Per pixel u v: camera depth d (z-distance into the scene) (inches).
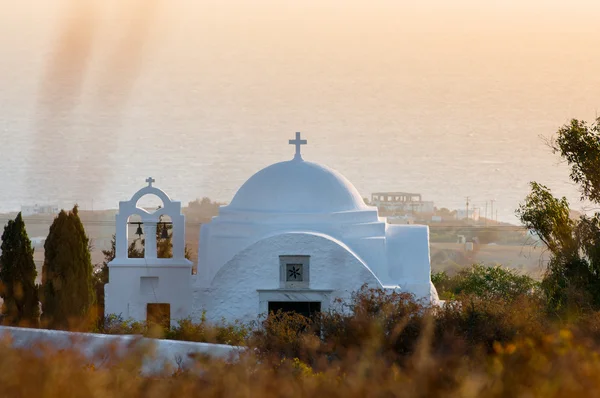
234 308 3213.6
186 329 2945.4
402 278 3376.0
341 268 3208.7
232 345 2404.0
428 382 1218.6
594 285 3442.4
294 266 3221.0
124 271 3321.9
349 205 3454.7
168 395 1205.7
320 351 2097.7
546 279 3607.3
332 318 2484.0
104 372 1218.0
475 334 2167.8
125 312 3309.5
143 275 3319.4
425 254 3415.4
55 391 1095.0
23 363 1165.7
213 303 3233.3
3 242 3129.9
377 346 1841.8
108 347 1483.8
